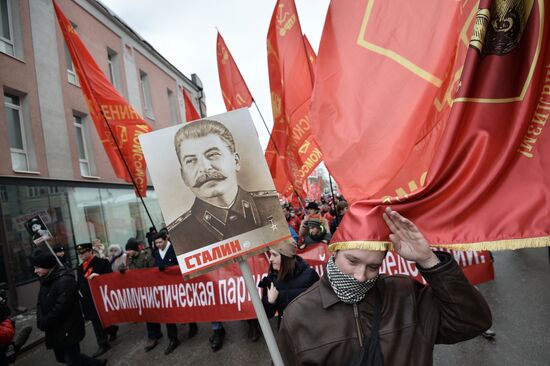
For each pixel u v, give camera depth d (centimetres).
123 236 1305
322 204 1452
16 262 809
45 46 1033
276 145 452
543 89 107
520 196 107
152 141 157
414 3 145
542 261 593
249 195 153
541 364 310
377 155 146
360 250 122
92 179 1170
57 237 959
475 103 112
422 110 139
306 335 134
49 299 374
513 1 108
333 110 159
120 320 472
